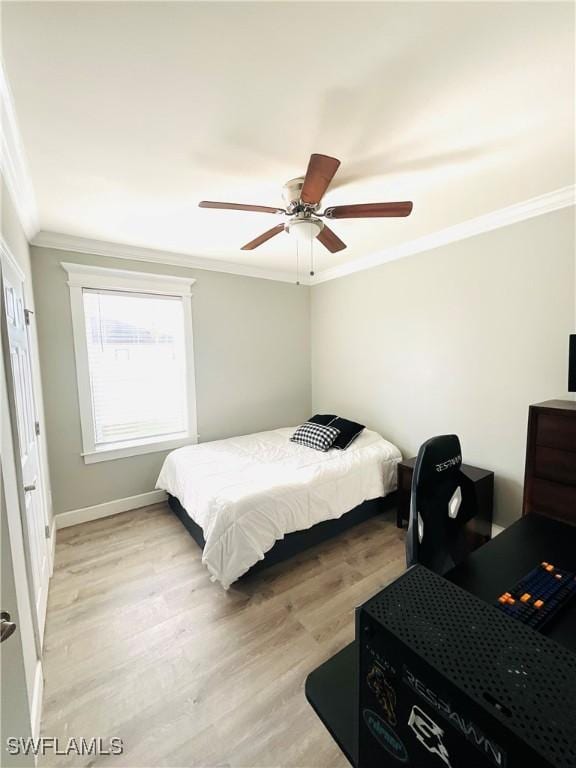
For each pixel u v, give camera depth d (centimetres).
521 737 42
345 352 391
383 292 340
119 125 146
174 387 346
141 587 214
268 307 400
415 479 135
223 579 199
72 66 115
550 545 129
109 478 310
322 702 79
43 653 166
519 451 247
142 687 149
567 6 100
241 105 136
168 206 223
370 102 136
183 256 330
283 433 377
